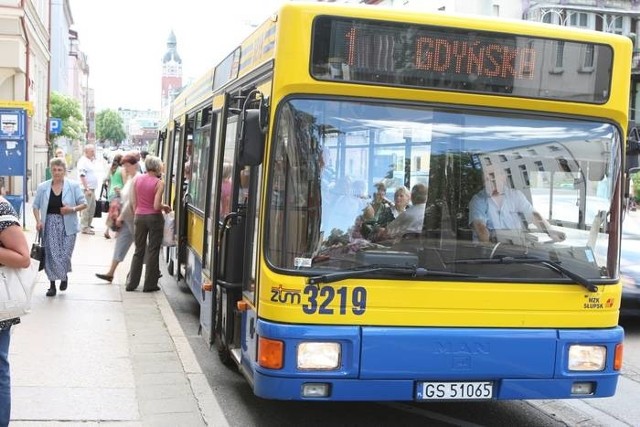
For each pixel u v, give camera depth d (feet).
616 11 120.88
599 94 17.42
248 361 17.92
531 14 115.65
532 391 16.71
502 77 16.90
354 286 15.89
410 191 16.52
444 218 16.61
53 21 243.40
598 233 17.42
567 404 22.04
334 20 16.17
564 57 17.22
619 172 17.61
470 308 16.38
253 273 17.65
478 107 16.90
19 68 95.30
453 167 16.74
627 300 32.07
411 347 15.94
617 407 21.79
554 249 17.12
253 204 18.47
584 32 17.29
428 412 20.75
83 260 43.96
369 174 16.38
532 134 17.17
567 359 16.85
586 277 17.20
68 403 18.75
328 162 16.21
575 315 16.97
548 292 16.80
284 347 15.61
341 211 16.20
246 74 20.61
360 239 16.20
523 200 17.03
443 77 16.65
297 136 16.14
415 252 16.37
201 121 30.42
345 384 15.78
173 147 43.16
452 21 16.63
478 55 16.80
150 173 34.91
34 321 27.55
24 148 57.67
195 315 32.40
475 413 20.84
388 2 120.98
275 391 15.69
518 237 16.93
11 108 57.31
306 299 15.72
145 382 20.84
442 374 16.12
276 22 16.85
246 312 18.43
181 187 34.94
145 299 32.81
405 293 16.08
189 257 31.60
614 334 17.20
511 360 16.47
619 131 17.62
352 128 16.34
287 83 16.10
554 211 17.19
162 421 17.88
